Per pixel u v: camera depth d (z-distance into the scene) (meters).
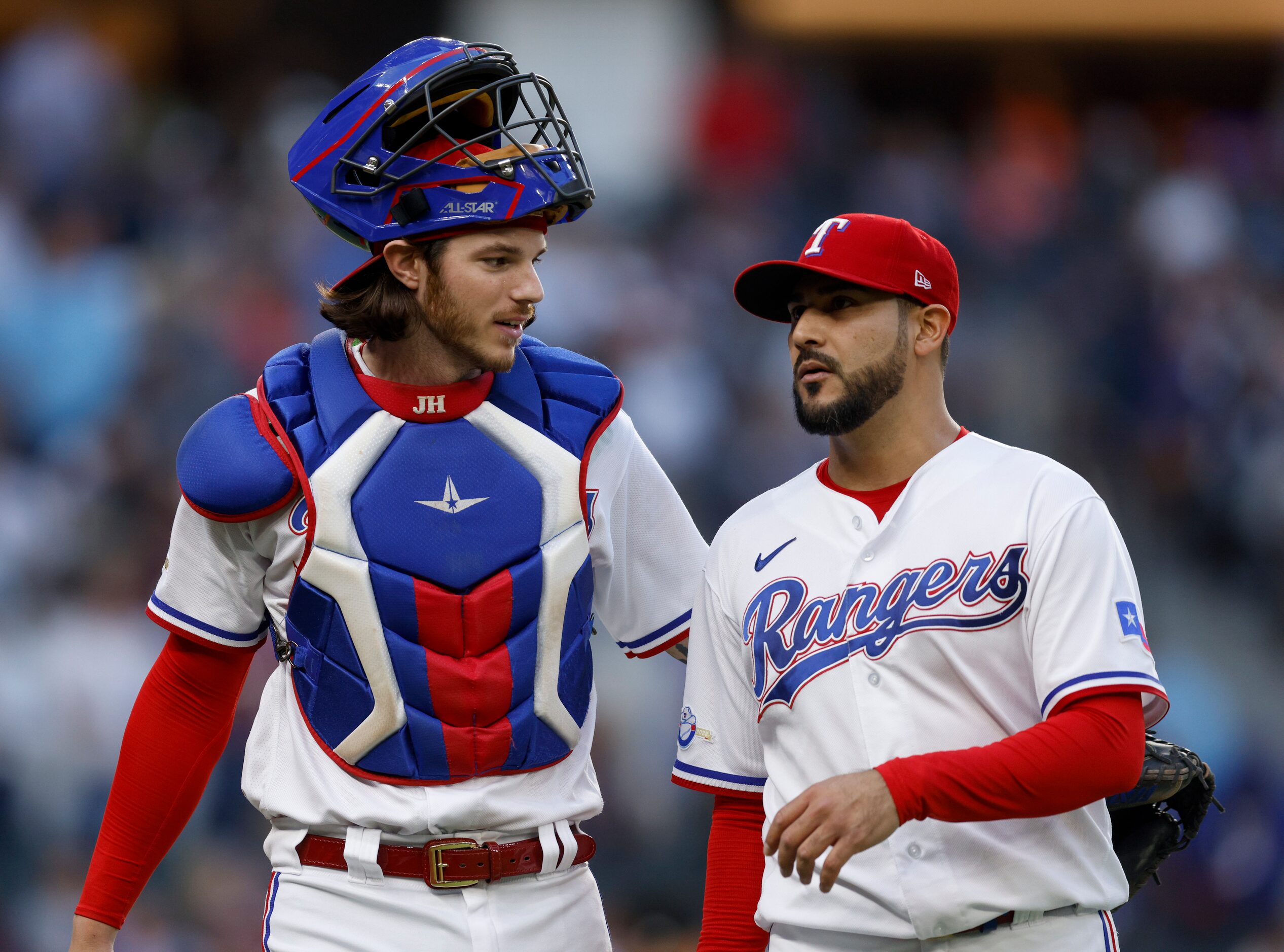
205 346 37.41
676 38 52.16
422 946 10.39
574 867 11.04
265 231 41.03
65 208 41.38
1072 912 9.77
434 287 10.54
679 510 11.77
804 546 10.37
